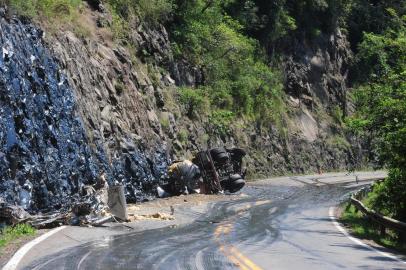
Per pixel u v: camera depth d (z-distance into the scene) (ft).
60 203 59.36
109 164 75.92
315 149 186.09
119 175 78.89
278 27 190.60
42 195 56.54
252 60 173.06
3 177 50.55
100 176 61.36
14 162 52.75
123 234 48.52
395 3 259.60
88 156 69.05
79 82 76.18
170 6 128.36
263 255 39.47
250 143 150.61
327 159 190.80
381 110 69.31
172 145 106.01
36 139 58.39
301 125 186.50
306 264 36.29
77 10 92.68
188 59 138.82
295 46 204.74
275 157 161.48
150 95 103.86
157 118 100.99
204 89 138.92
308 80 204.44
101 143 75.25
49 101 63.77
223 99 144.77
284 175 161.38
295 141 176.45
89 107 76.23
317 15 222.07
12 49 58.75
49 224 49.37
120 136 83.30
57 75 68.33
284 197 103.81
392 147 65.21
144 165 87.25
